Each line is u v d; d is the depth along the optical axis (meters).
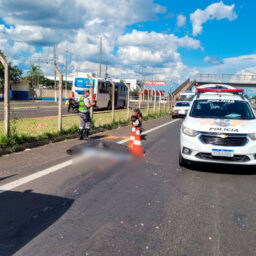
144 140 11.28
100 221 3.76
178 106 26.38
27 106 33.50
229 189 5.34
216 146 6.06
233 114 7.21
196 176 6.13
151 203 4.47
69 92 71.44
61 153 7.80
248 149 5.98
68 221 3.72
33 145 8.62
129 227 3.63
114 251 3.06
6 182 5.18
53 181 5.33
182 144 6.47
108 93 31.20
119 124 15.66
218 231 3.62
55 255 2.94
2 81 50.53
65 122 16.02
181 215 4.06
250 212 4.27
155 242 3.28
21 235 3.32
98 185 5.23
